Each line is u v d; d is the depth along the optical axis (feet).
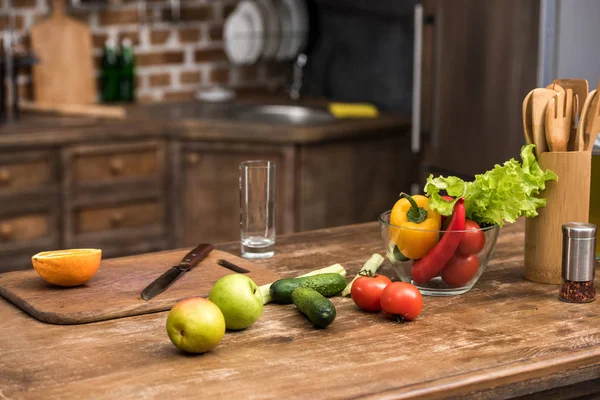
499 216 4.81
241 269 5.29
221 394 3.67
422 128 10.66
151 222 11.59
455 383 3.80
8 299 4.93
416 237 4.78
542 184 5.03
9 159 10.47
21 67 12.74
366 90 13.25
